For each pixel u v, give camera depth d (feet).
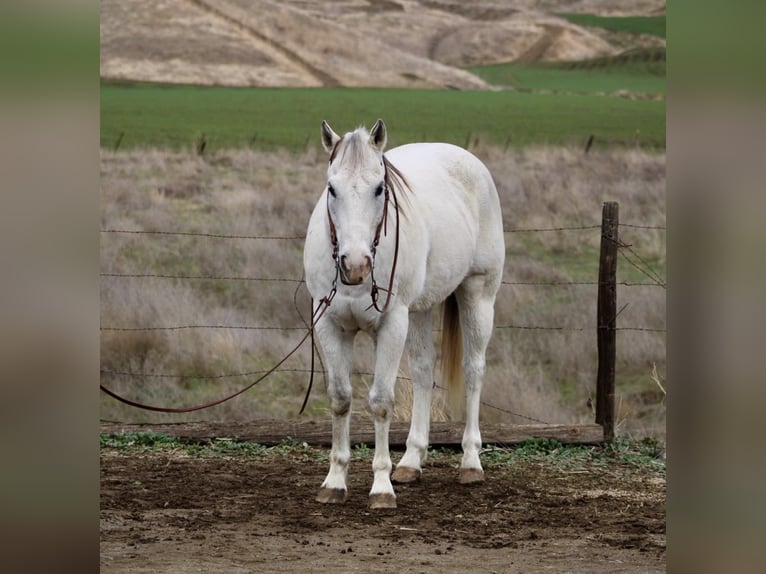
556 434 35.06
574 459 33.71
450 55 338.13
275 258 61.98
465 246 30.19
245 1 321.52
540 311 53.06
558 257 69.05
